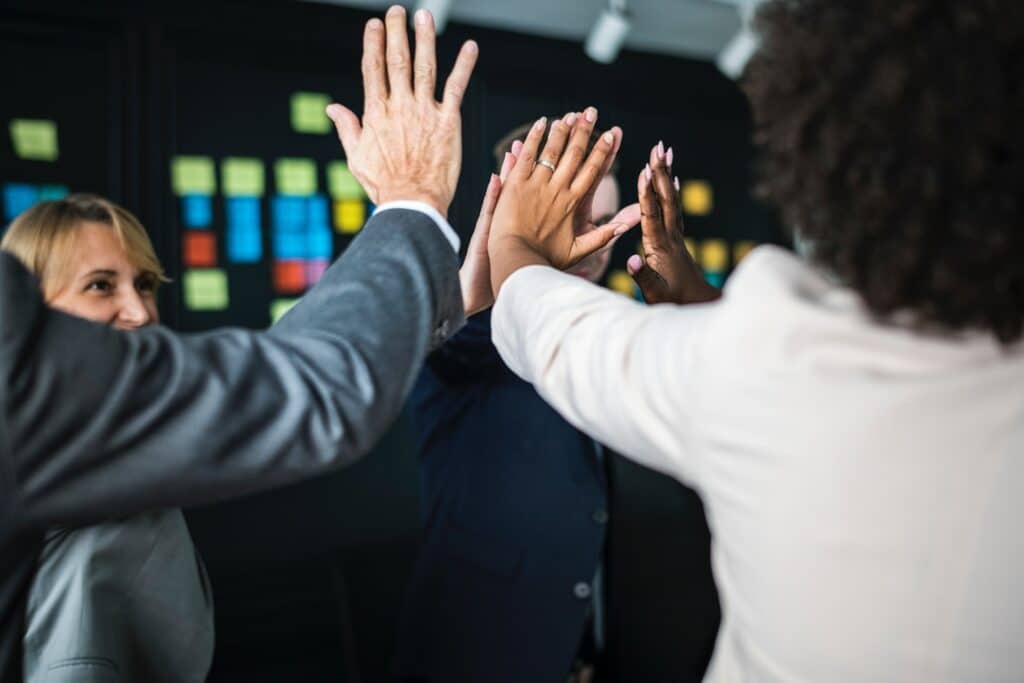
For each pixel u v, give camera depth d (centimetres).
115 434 50
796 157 55
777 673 55
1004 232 47
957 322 50
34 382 49
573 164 83
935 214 49
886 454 49
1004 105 47
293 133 315
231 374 53
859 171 51
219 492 53
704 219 385
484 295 95
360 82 322
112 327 53
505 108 338
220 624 283
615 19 323
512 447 150
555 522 147
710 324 55
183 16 290
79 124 286
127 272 113
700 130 379
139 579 95
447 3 304
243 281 312
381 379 57
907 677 50
